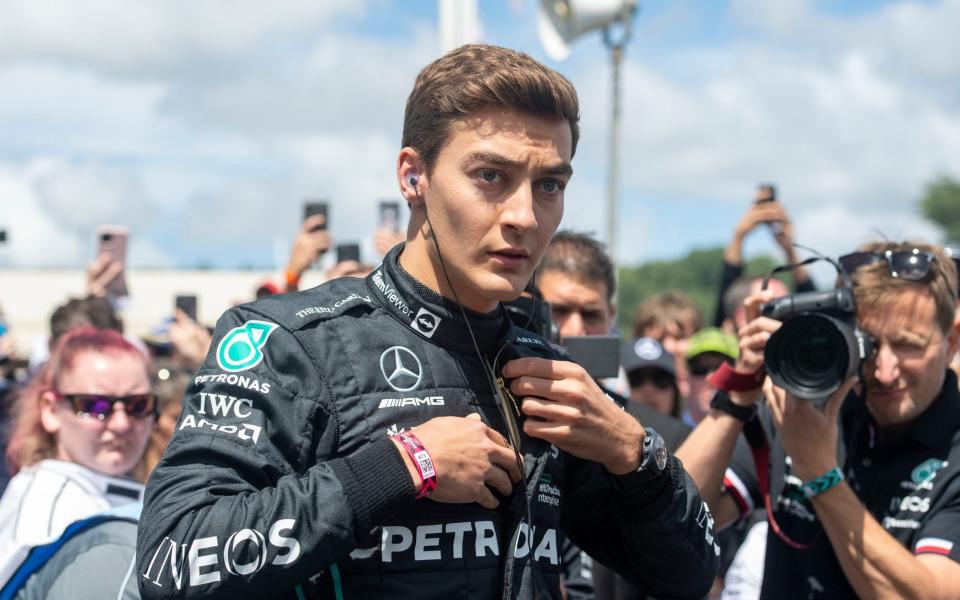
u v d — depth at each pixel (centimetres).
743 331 263
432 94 178
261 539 156
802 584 272
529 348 193
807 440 251
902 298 256
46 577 251
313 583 171
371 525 161
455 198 174
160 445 349
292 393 171
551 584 186
